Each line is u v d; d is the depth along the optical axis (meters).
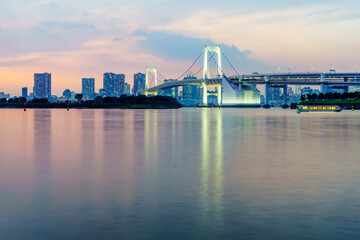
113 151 30.45
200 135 46.72
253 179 18.97
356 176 19.77
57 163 24.23
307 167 22.69
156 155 28.09
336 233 11.30
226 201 14.69
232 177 19.50
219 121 87.06
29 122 78.25
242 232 11.38
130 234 11.23
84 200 14.85
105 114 142.12
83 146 34.09
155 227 11.80
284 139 41.50
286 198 15.15
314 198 15.15
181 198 15.16
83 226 11.89
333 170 21.64
